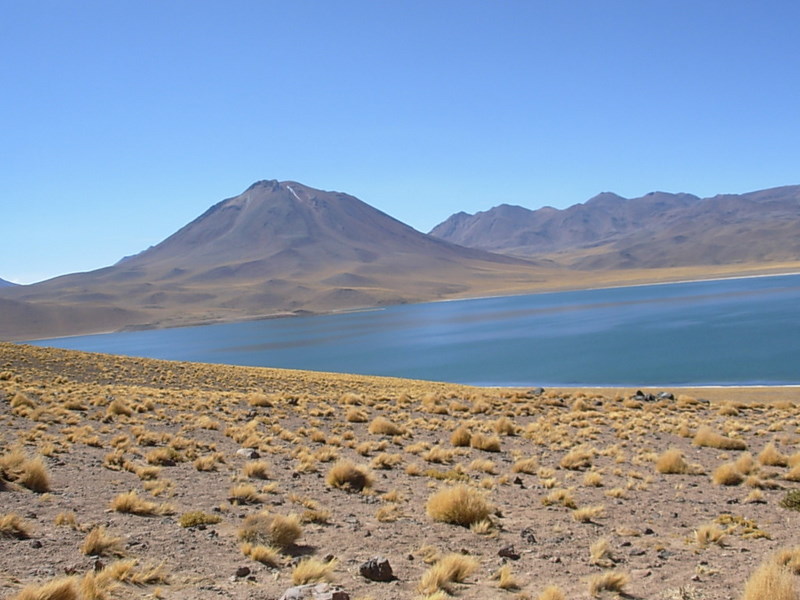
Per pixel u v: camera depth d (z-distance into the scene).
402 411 31.91
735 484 17.00
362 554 9.70
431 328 185.38
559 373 81.50
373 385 47.31
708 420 30.67
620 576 8.70
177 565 8.52
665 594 8.63
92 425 21.03
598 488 16.09
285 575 8.49
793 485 16.81
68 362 44.31
